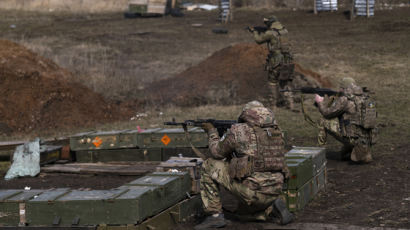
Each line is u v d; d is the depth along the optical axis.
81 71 24.00
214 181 7.05
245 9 53.50
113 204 6.24
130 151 11.34
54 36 38.28
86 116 17.23
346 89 10.71
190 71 23.42
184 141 11.02
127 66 27.41
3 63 17.66
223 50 23.94
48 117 16.53
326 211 7.73
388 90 20.56
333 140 13.45
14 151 11.65
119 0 58.62
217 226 6.96
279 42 16.56
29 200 6.44
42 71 18.70
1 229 6.46
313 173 8.25
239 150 6.64
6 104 16.30
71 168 10.80
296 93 19.81
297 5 52.38
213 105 18.92
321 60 27.69
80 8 57.50
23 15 51.47
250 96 19.67
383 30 36.78
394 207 7.76
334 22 41.75
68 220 6.36
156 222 6.65
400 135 13.55
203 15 52.25
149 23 46.22
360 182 9.43
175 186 7.23
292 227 6.90
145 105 19.41
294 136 13.94
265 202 6.78
